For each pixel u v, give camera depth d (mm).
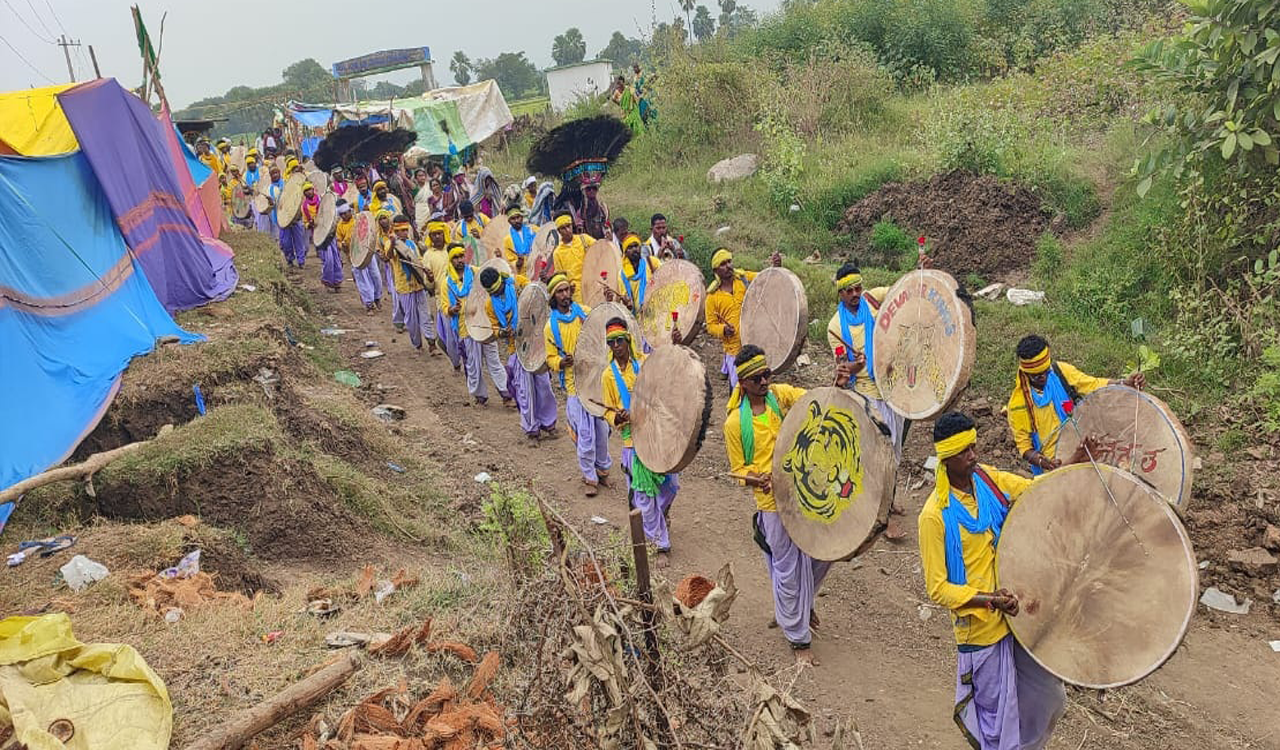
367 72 41031
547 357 9805
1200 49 9539
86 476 7680
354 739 4590
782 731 3545
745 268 14391
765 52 23828
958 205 13781
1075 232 12734
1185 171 10273
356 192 20266
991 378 10125
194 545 6895
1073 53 17906
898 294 7730
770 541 6398
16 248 8898
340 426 10180
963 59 22219
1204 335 9320
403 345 15430
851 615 7047
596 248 12938
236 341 10953
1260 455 7930
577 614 3977
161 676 5062
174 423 9406
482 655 5379
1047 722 4809
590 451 9445
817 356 11992
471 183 23328
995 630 4664
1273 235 9602
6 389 8094
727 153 21172
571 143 16422
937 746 5539
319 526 7816
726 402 11586
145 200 12297
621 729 3740
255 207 22438
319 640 5566
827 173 16656
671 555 8172
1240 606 6656
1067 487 4402
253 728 4527
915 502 8609
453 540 8344
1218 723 5629
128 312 10742
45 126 10922
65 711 4375
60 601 5977
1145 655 4074
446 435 11492
